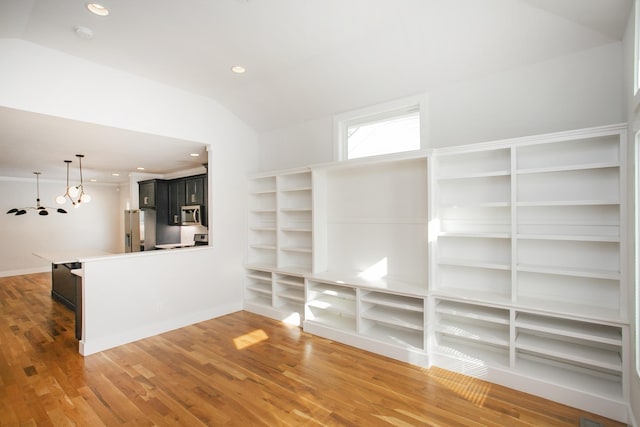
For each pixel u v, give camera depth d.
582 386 2.28
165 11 2.42
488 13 2.42
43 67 2.88
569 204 2.35
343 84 3.51
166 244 7.04
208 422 2.14
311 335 3.68
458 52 2.79
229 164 4.55
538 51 2.61
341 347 3.34
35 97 2.83
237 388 2.55
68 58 3.04
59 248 8.19
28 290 6.00
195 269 4.16
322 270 4.01
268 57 3.18
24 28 2.57
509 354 2.66
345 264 3.95
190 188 6.52
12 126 3.28
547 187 2.67
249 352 3.22
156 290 3.77
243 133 4.74
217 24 2.62
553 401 2.32
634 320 1.98
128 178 7.87
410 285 3.20
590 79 2.49
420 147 3.31
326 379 2.68
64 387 2.57
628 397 2.07
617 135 2.28
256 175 4.62
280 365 2.94
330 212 4.08
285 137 4.62
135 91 3.53
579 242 2.57
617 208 2.42
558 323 2.49
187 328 3.93
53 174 7.16
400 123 3.61
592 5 2.06
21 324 4.10
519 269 2.55
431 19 2.57
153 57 3.14
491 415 2.18
